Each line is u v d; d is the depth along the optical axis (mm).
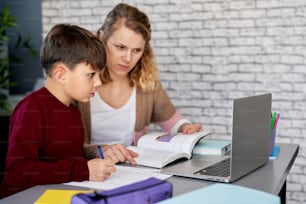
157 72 1966
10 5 3738
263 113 1371
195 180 1231
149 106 1962
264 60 2979
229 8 3018
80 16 3367
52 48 1374
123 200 869
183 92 3197
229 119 3102
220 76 3094
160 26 3193
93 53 1375
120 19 1710
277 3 2906
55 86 1441
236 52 3035
